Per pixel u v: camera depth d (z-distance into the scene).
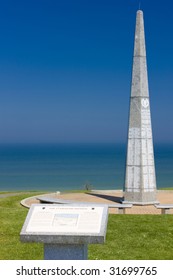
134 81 25.55
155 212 22.95
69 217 10.56
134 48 25.48
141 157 25.41
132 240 15.95
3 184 71.25
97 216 10.54
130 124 25.67
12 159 155.25
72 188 62.88
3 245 15.48
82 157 168.12
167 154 180.12
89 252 14.59
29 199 27.73
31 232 10.27
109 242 15.74
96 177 83.94
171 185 66.06
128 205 22.41
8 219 19.28
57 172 96.44
